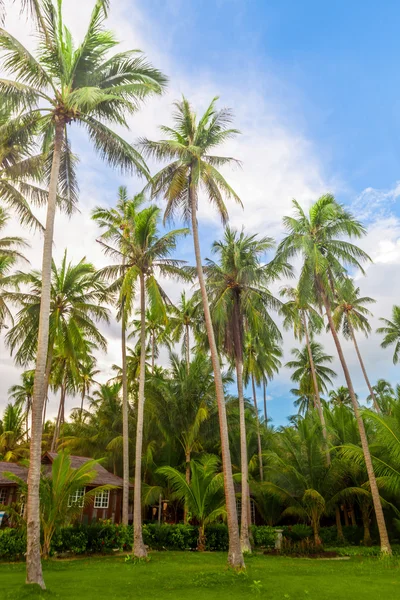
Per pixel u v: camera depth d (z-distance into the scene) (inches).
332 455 1121.4
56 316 993.5
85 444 1520.7
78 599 383.2
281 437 1122.0
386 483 878.4
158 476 1249.4
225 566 615.8
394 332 1715.1
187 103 777.6
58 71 562.9
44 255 521.7
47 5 535.8
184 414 1200.8
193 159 724.0
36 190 697.6
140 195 975.0
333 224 962.1
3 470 967.6
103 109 596.4
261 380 1375.5
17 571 553.9
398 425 800.3
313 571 606.2
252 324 904.3
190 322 1501.0
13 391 1879.9
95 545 778.8
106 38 579.5
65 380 1423.5
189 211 770.8
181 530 909.2
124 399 947.3
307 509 973.8
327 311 924.6
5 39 491.2
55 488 709.9
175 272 897.5
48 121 601.3
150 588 448.8
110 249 898.1
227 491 607.8
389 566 666.8
